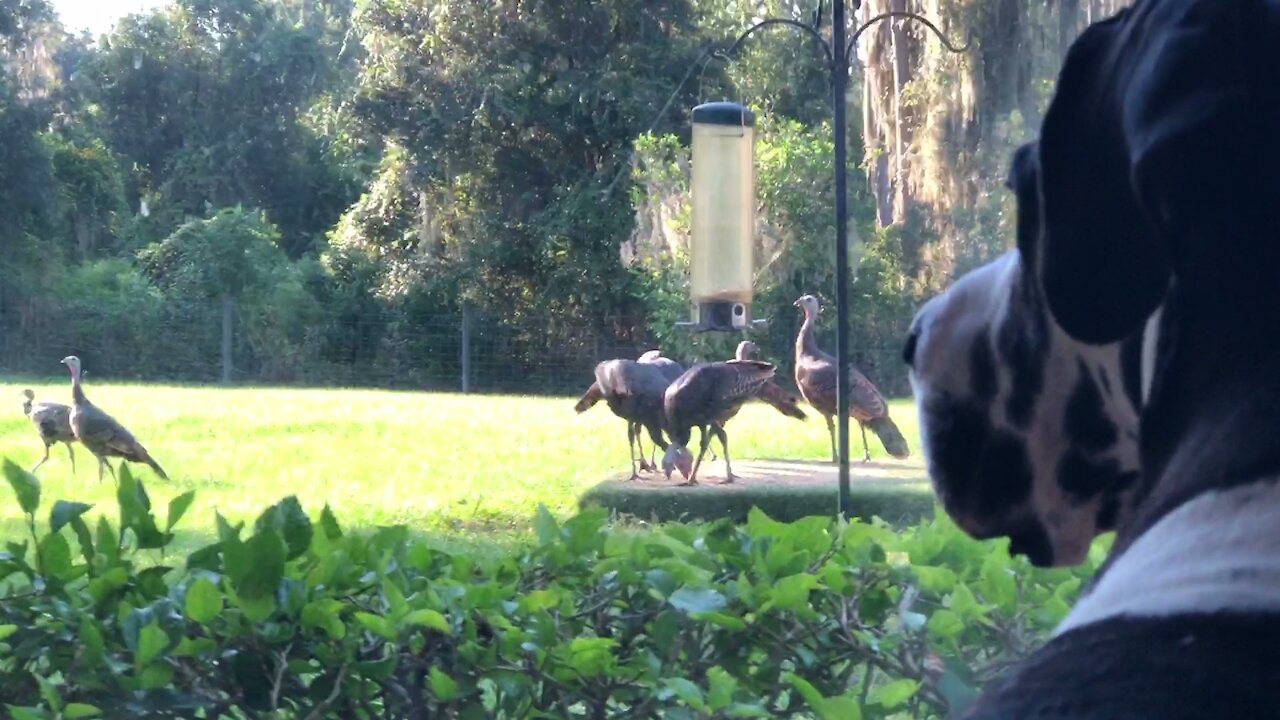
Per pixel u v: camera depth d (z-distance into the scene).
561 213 27.48
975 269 1.47
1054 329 1.26
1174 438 0.97
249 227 30.61
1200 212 0.94
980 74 16.08
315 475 11.91
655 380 11.05
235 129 42.00
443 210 29.48
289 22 46.69
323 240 40.03
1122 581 0.94
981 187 16.28
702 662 2.44
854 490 8.88
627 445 14.48
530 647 2.32
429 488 10.98
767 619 2.46
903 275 18.66
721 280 7.66
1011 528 1.35
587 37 28.78
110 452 11.67
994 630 2.46
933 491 1.39
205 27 42.72
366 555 2.67
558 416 18.45
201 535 7.79
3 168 31.25
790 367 20.56
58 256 31.23
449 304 28.70
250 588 2.32
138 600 2.48
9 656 2.40
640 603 2.57
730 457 13.27
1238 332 0.94
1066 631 0.96
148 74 42.06
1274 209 0.93
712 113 7.65
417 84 29.30
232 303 28.19
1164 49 0.97
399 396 23.22
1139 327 1.02
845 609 2.46
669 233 22.41
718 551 2.76
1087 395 1.27
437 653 2.38
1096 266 1.02
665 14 28.50
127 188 42.16
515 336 27.03
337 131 34.50
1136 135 0.97
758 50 27.23
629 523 9.55
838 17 5.39
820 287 20.47
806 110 26.72
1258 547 0.87
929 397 1.36
